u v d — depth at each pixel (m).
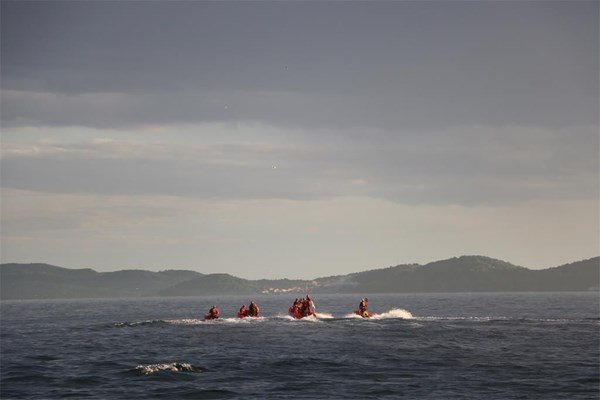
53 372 76.88
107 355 90.62
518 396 61.81
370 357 83.88
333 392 63.66
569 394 62.69
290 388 65.44
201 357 85.12
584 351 88.81
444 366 77.44
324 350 90.00
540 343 96.88
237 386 66.44
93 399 61.59
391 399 60.66
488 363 79.31
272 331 115.19
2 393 65.12
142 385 67.50
